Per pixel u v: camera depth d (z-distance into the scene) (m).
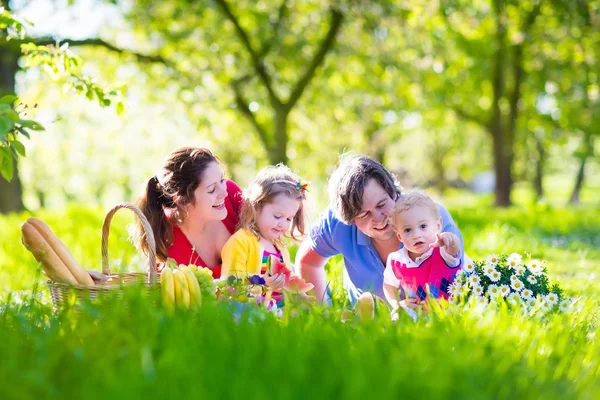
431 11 18.95
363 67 21.58
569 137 33.62
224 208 5.24
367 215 5.09
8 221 13.20
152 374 2.66
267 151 21.80
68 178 39.72
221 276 5.03
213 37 20.17
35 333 3.37
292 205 5.25
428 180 50.75
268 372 2.74
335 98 23.61
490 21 21.92
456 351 3.18
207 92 20.78
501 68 25.39
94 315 3.49
